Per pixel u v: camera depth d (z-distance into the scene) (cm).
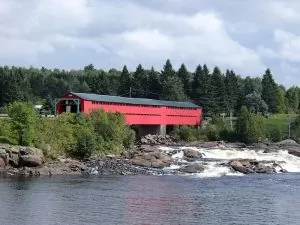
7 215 4925
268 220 5097
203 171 9238
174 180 7994
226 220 5041
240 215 5303
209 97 18388
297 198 6450
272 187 7462
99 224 4675
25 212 5091
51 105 15162
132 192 6594
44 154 8969
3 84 18712
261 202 6109
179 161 10062
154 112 13838
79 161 9319
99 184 7250
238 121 14300
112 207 5497
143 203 5812
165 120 14312
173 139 14175
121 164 9338
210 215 5262
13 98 18325
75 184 7156
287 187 7481
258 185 7669
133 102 13125
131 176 8362
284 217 5250
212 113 18350
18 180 7375
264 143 13812
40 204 5531
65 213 5106
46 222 4681
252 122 14088
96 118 10962
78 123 10550
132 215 5128
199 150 11269
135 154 10294
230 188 7269
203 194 6638
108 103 12288
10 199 5772
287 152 12138
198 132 14450
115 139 10762
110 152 10300
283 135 15200
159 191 6775
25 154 8362
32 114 9500
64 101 11900
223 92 18775
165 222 4869
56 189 6625
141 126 14500
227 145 13062
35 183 7119
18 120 9344
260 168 9775
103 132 10625
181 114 14975
